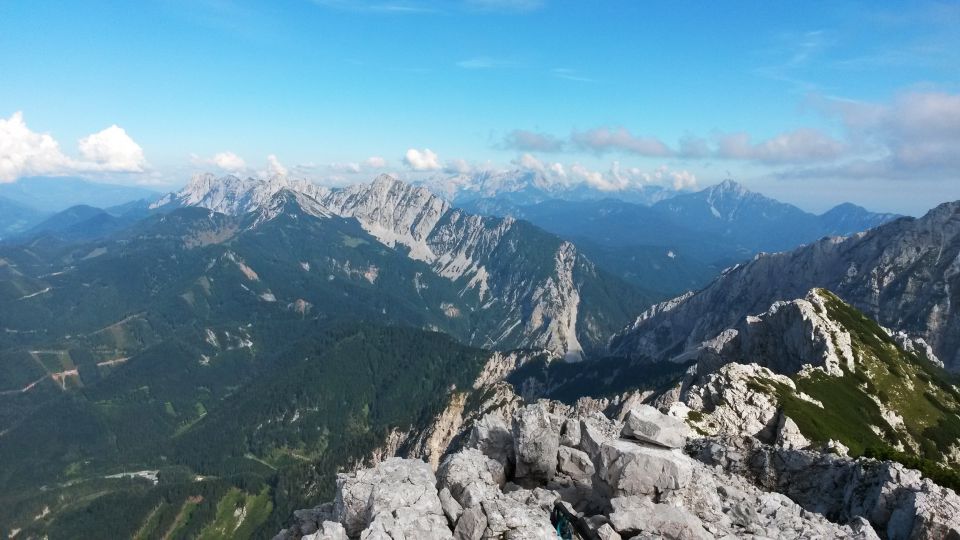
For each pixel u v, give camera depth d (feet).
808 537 83.97
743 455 172.14
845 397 442.09
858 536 86.63
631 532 76.13
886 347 567.59
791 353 545.85
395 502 75.72
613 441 89.76
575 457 99.86
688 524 74.95
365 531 67.92
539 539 71.67
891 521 126.62
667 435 87.30
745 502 96.12
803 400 390.21
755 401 359.25
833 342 514.27
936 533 115.14
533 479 98.84
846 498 147.54
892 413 446.60
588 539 75.61
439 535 71.92
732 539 77.10
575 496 91.40
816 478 159.53
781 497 100.17
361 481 83.92
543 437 98.94
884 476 139.74
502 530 73.56
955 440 443.32
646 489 83.15
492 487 86.69
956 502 122.62
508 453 104.63
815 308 580.30
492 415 113.60
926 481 131.64
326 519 89.35
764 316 584.81
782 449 171.42
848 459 160.76
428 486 80.69
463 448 109.60
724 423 350.23
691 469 84.69
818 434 335.88
